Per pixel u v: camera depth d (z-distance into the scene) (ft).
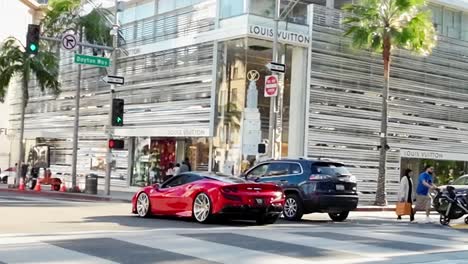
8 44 125.39
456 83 123.85
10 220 51.16
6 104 183.73
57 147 152.56
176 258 32.50
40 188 117.60
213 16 106.01
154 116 116.37
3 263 29.40
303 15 104.99
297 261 32.91
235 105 102.17
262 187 54.29
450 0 122.62
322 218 70.23
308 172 62.34
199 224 53.01
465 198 63.46
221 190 52.37
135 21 124.06
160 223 52.65
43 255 31.76
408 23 102.06
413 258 35.65
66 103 147.43
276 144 102.01
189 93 109.09
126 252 33.68
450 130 122.31
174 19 114.83
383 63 111.04
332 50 105.60
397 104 114.62
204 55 106.63
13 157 178.60
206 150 106.73
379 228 55.16
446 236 49.29
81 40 117.08
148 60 119.55
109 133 104.83
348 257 35.06
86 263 30.04
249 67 101.81
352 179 64.23
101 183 132.16
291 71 104.58
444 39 122.72
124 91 124.77
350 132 107.14
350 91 107.45
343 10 106.01
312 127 102.58
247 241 39.73
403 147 115.14
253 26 98.27
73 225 48.21
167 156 115.96
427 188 69.31
